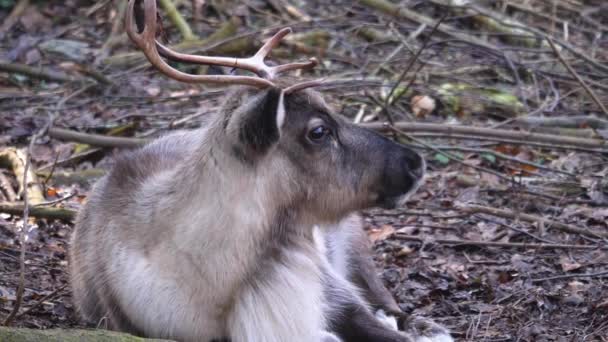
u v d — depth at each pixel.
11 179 12.34
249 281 7.49
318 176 7.67
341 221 8.07
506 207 12.10
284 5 19.31
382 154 7.83
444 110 15.34
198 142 7.69
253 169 7.32
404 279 10.11
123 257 7.70
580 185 12.46
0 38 18.73
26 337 6.69
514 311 9.16
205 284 7.37
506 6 18.83
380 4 18.27
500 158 13.28
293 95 7.61
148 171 8.25
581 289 9.59
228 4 19.53
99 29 19.28
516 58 17.14
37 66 17.22
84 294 8.45
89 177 12.59
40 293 9.22
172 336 7.52
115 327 7.99
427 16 18.47
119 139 13.45
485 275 10.07
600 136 13.60
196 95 14.81
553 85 15.44
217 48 17.53
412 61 13.82
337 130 7.74
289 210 7.66
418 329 8.56
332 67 17.12
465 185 12.73
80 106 15.57
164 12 18.94
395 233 11.22
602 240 10.86
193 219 7.34
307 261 7.78
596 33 17.55
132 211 7.80
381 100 14.80
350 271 9.22
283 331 7.55
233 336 7.52
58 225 11.14
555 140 13.23
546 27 18.25
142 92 16.25
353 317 8.09
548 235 11.17
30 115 14.95
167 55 7.48
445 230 11.45
